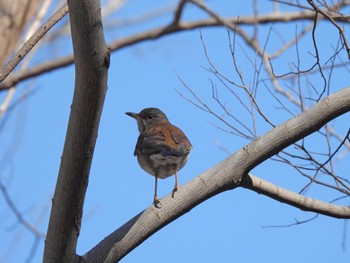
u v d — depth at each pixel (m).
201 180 10.33
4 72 9.94
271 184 10.91
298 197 11.07
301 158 11.75
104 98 8.92
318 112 10.27
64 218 9.42
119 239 10.05
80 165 9.18
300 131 10.29
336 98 10.29
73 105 8.98
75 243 9.66
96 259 9.91
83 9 8.37
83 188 9.36
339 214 11.22
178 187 10.35
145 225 10.16
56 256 9.63
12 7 14.54
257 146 10.36
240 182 10.43
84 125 8.96
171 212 10.23
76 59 8.67
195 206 10.37
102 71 8.70
